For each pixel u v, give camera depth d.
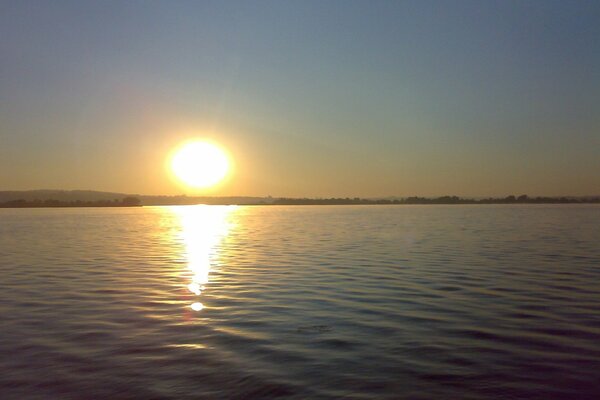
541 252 32.78
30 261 30.69
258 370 11.37
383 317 15.89
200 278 23.77
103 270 26.64
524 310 16.59
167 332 14.35
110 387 10.52
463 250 34.53
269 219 98.25
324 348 12.86
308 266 27.47
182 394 10.17
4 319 15.86
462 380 10.73
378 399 9.88
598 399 9.80
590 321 15.12
